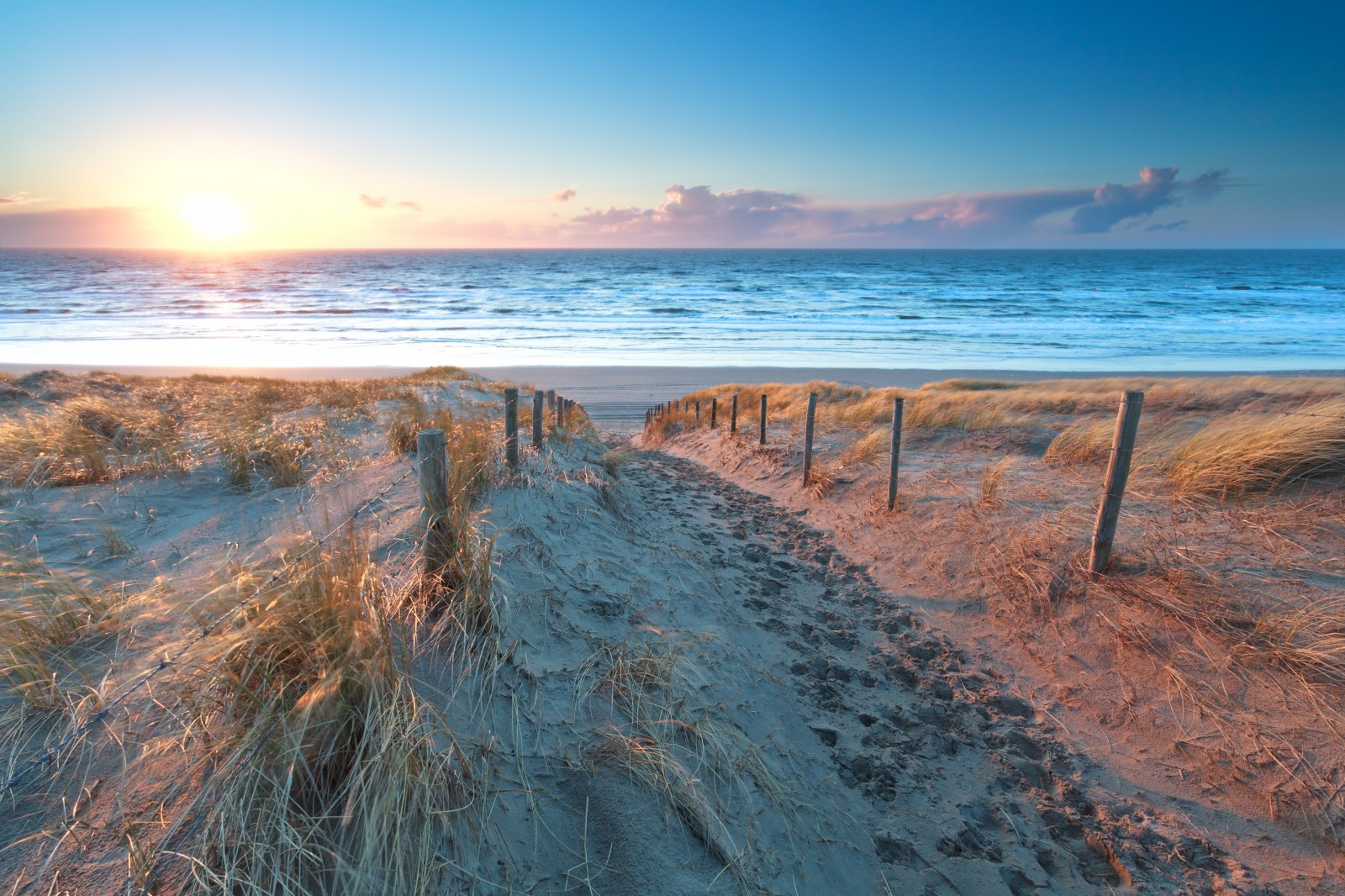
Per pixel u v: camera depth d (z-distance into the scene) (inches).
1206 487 230.8
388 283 4503.0
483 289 3976.4
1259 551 190.4
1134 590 185.2
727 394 847.7
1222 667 157.9
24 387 503.2
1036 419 434.9
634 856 95.8
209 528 195.0
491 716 110.7
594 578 178.2
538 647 133.3
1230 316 2418.8
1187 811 134.3
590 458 366.6
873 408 489.7
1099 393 577.9
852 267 6919.3
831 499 334.3
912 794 136.7
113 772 89.3
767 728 142.5
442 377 872.3
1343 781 130.0
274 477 249.8
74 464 249.4
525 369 1433.3
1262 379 600.7
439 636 121.8
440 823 88.0
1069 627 188.1
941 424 427.5
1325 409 252.2
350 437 333.7
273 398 494.0
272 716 88.7
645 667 134.9
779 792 120.3
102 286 4101.9
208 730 91.6
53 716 98.6
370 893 76.8
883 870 117.0
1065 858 124.3
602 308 2839.6
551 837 95.7
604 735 114.7
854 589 238.1
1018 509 249.9
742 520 323.3
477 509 185.5
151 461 261.4
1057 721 161.8
